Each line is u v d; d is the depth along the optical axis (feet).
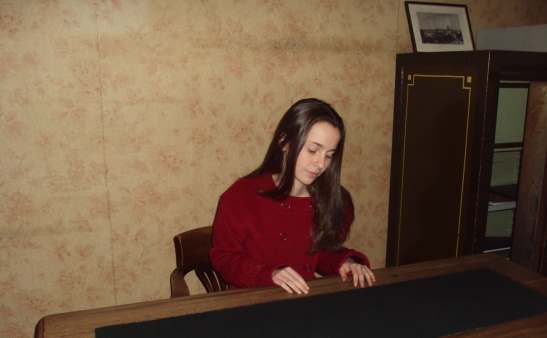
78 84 6.97
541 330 3.89
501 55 6.84
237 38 7.64
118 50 7.06
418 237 8.53
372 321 3.95
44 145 6.98
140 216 7.69
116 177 7.43
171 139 7.60
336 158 5.30
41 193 7.11
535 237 7.84
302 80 8.22
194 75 7.51
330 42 8.28
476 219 7.33
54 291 7.48
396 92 8.71
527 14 9.80
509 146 8.11
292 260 5.52
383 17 8.59
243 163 8.11
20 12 6.54
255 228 5.41
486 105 6.93
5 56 6.57
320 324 3.90
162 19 7.18
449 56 7.46
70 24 6.77
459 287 4.67
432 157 8.00
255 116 8.02
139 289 7.95
